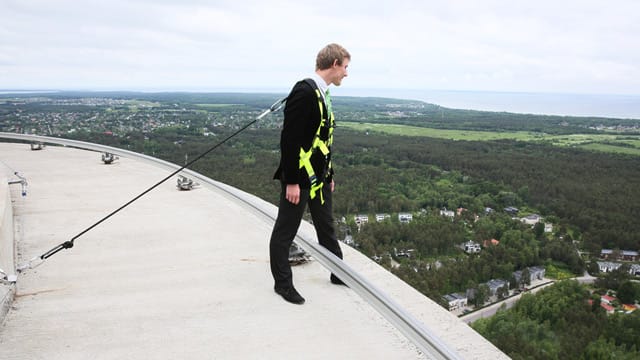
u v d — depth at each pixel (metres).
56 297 2.81
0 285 2.55
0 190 3.69
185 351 2.23
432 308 2.69
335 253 2.96
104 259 3.46
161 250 3.66
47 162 7.59
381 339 2.36
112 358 2.16
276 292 2.87
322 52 2.51
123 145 29.73
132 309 2.66
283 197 2.69
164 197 5.42
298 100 2.39
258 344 2.29
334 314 2.62
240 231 4.17
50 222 4.37
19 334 2.37
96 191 5.65
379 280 3.09
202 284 3.03
